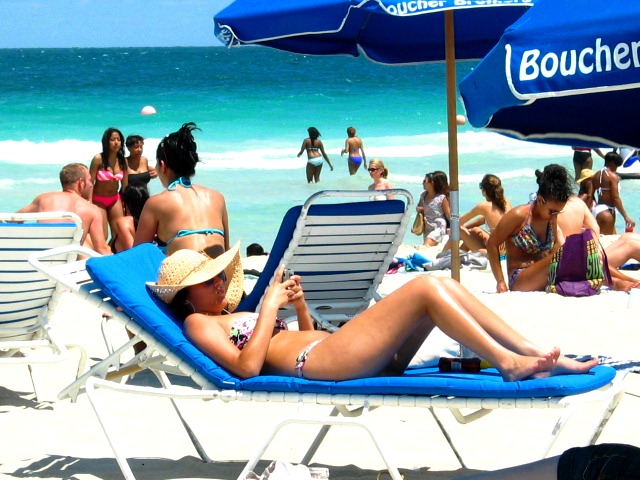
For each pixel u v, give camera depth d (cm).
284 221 676
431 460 527
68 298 991
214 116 4359
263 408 631
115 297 470
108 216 1477
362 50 856
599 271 970
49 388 674
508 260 1022
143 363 507
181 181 665
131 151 1530
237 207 2191
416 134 3788
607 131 465
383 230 708
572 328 823
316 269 716
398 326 437
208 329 466
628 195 2216
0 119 4156
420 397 426
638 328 815
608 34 356
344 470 512
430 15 827
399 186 2542
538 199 986
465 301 440
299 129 3956
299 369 454
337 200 2278
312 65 9062
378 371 445
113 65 9794
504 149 3175
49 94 5662
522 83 371
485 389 416
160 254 550
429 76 7175
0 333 634
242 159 2977
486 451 541
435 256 1459
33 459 527
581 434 562
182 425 595
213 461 528
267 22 650
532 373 423
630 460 318
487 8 814
